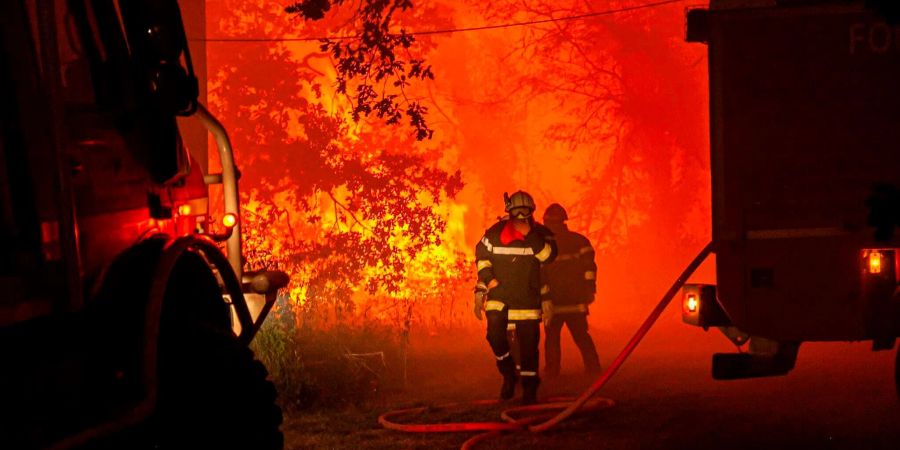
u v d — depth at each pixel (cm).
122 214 412
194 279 480
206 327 468
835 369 1094
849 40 797
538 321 973
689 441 752
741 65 809
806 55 802
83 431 330
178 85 429
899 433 753
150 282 390
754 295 807
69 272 341
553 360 1143
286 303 1149
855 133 798
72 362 358
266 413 491
